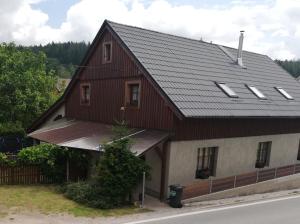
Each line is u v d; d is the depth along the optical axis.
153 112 16.34
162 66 17.44
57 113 24.58
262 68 25.08
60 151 16.80
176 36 21.67
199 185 15.54
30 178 16.36
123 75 18.17
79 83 21.95
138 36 18.95
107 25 18.88
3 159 15.60
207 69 19.83
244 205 14.99
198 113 15.32
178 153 15.73
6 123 25.95
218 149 17.55
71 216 11.92
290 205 15.40
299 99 23.42
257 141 19.81
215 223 12.11
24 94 26.17
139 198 15.12
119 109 18.55
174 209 13.84
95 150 15.17
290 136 22.33
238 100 18.41
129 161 13.61
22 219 11.28
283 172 20.16
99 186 13.80
